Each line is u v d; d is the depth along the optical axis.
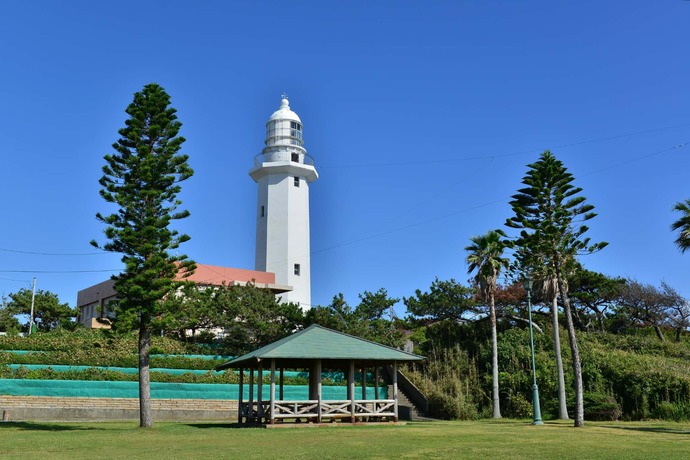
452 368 34.94
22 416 24.55
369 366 25.34
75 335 34.97
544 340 36.28
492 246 33.09
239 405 23.41
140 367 21.16
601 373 31.23
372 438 16.28
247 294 36.94
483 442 15.25
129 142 22.47
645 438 16.81
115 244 21.67
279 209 48.44
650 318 43.16
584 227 24.05
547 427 21.70
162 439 16.00
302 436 16.92
